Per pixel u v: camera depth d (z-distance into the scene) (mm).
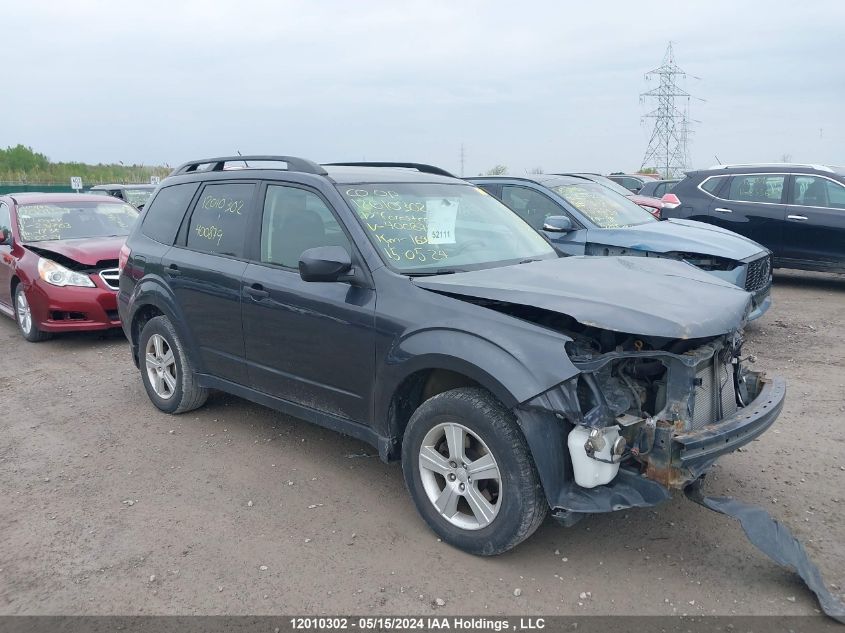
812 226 10461
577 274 4027
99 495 4430
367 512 4121
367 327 3949
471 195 5152
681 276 4188
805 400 5855
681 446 3186
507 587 3363
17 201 9484
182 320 5336
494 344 3402
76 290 8102
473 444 3648
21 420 5848
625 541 3762
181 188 5738
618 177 23938
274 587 3406
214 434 5395
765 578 3404
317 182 4520
